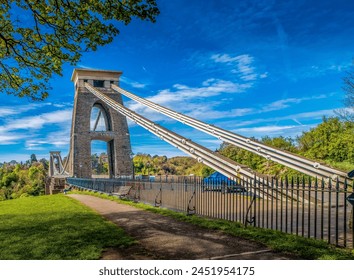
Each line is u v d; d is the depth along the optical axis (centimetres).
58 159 8444
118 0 1148
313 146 3519
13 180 11112
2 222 1320
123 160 7362
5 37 1330
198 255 738
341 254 686
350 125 3425
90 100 7450
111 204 1953
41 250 819
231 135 2589
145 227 1099
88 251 793
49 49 1348
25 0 1211
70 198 2494
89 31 1253
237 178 1366
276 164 3359
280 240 813
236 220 1097
